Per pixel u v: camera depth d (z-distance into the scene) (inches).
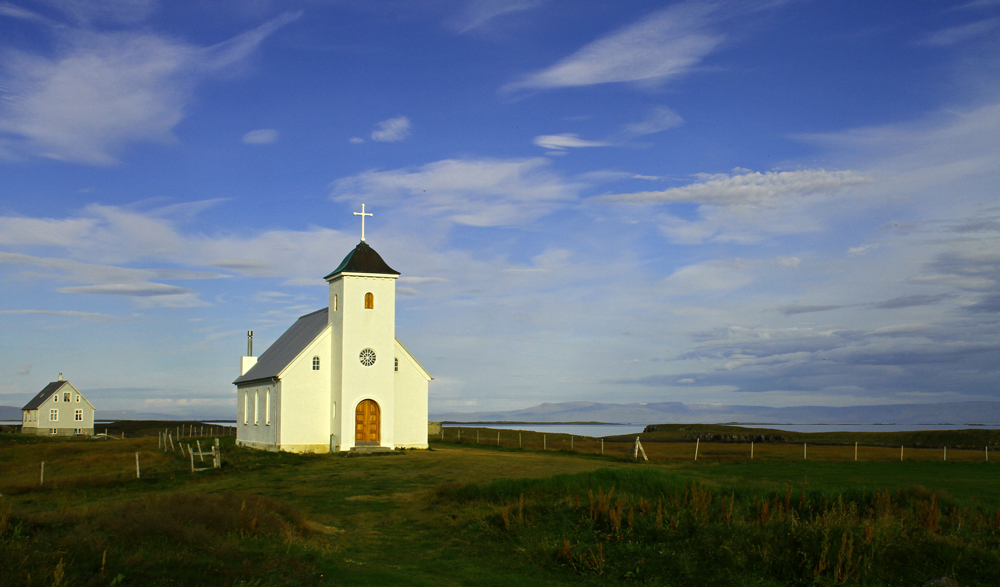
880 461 1808.6
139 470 1520.7
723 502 802.8
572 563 715.4
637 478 1019.3
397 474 1438.2
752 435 4131.4
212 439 2524.6
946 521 773.3
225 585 538.9
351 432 1897.1
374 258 1987.0
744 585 635.5
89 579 515.2
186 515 719.1
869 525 698.8
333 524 952.9
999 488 1197.7
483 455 1817.2
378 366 1945.1
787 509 839.7
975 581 631.8
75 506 1097.4
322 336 1990.7
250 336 2588.6
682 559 687.1
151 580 526.3
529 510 888.3
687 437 4372.5
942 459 1893.5
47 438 4074.8
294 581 585.0
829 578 631.2
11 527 622.2
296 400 1953.7
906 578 636.1
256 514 753.6
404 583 640.4
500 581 677.9
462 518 930.1
